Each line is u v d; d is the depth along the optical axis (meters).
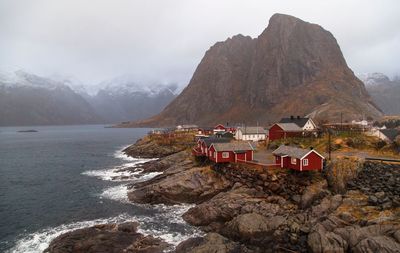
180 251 34.22
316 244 31.56
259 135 95.44
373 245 28.89
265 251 33.31
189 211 46.00
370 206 37.81
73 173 80.50
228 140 66.69
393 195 39.91
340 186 43.97
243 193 46.66
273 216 38.97
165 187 53.69
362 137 67.62
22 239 39.25
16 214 48.44
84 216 47.09
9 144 169.38
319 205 39.69
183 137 119.94
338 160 47.44
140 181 68.88
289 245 33.53
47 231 41.66
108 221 44.84
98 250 34.62
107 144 167.62
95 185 66.38
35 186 66.25
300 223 36.78
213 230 40.06
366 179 43.94
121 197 56.53
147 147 113.38
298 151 48.12
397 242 29.41
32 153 125.00
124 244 36.00
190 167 65.12
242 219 37.72
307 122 86.56
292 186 45.84
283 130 79.19
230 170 54.06
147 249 35.00
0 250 36.44
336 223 34.44
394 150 56.84
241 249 33.56
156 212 48.41
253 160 57.19
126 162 98.56
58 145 161.88
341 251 30.47
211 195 52.56
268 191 47.00
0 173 81.25
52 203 53.84
